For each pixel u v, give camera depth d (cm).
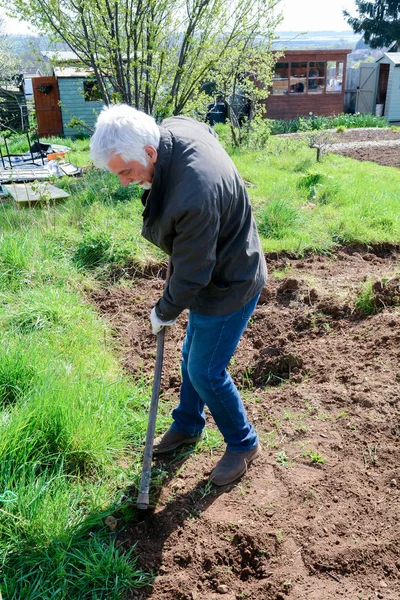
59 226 667
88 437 314
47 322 444
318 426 353
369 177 1033
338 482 306
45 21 916
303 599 245
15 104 2542
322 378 403
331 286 536
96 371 397
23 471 279
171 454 336
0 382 353
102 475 309
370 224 702
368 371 401
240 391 405
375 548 267
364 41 4209
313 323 473
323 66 2603
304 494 299
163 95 1047
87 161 1356
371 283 504
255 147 1341
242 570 262
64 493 284
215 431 355
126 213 718
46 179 938
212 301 270
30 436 306
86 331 449
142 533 279
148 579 255
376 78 2891
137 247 611
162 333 283
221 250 259
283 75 2564
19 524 263
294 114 2628
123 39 948
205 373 284
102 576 249
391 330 441
